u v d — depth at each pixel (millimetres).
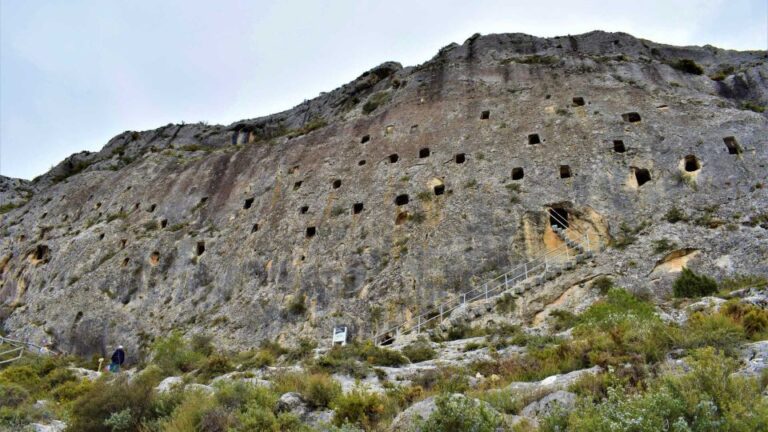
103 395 12602
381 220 25906
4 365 24125
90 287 30969
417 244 23906
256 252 27672
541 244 22344
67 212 41781
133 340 26703
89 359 27078
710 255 19344
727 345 10773
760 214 20391
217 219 32125
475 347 17141
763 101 29234
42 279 35000
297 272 25328
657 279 18844
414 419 9219
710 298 15922
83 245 35375
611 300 16344
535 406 9539
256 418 10953
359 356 16688
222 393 12258
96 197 41594
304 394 12336
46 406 15188
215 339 23844
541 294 19562
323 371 15141
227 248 29266
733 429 7391
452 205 25203
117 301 29406
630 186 23406
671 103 27625
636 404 8109
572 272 20000
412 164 28781
